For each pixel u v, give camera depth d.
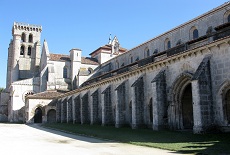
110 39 76.69
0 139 23.70
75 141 21.44
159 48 40.00
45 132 32.38
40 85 67.62
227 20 28.73
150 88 29.70
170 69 26.70
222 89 20.62
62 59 69.25
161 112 26.36
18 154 14.45
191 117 26.98
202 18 32.09
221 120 20.56
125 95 34.53
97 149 16.20
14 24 83.00
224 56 20.66
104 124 37.16
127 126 33.56
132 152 14.80
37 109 60.03
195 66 23.42
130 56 49.16
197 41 25.47
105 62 63.62
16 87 66.69
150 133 23.88
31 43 84.88
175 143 17.36
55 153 14.73
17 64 78.88
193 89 21.31
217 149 14.34
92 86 44.03
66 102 55.41
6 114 73.94
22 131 34.16
